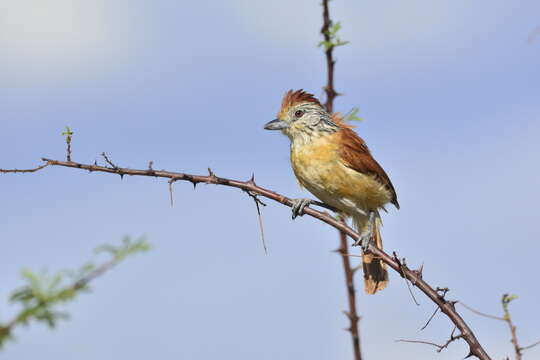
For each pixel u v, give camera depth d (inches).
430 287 286.8
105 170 315.0
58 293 137.0
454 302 281.4
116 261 143.3
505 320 232.5
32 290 137.2
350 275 332.8
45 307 135.8
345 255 331.3
